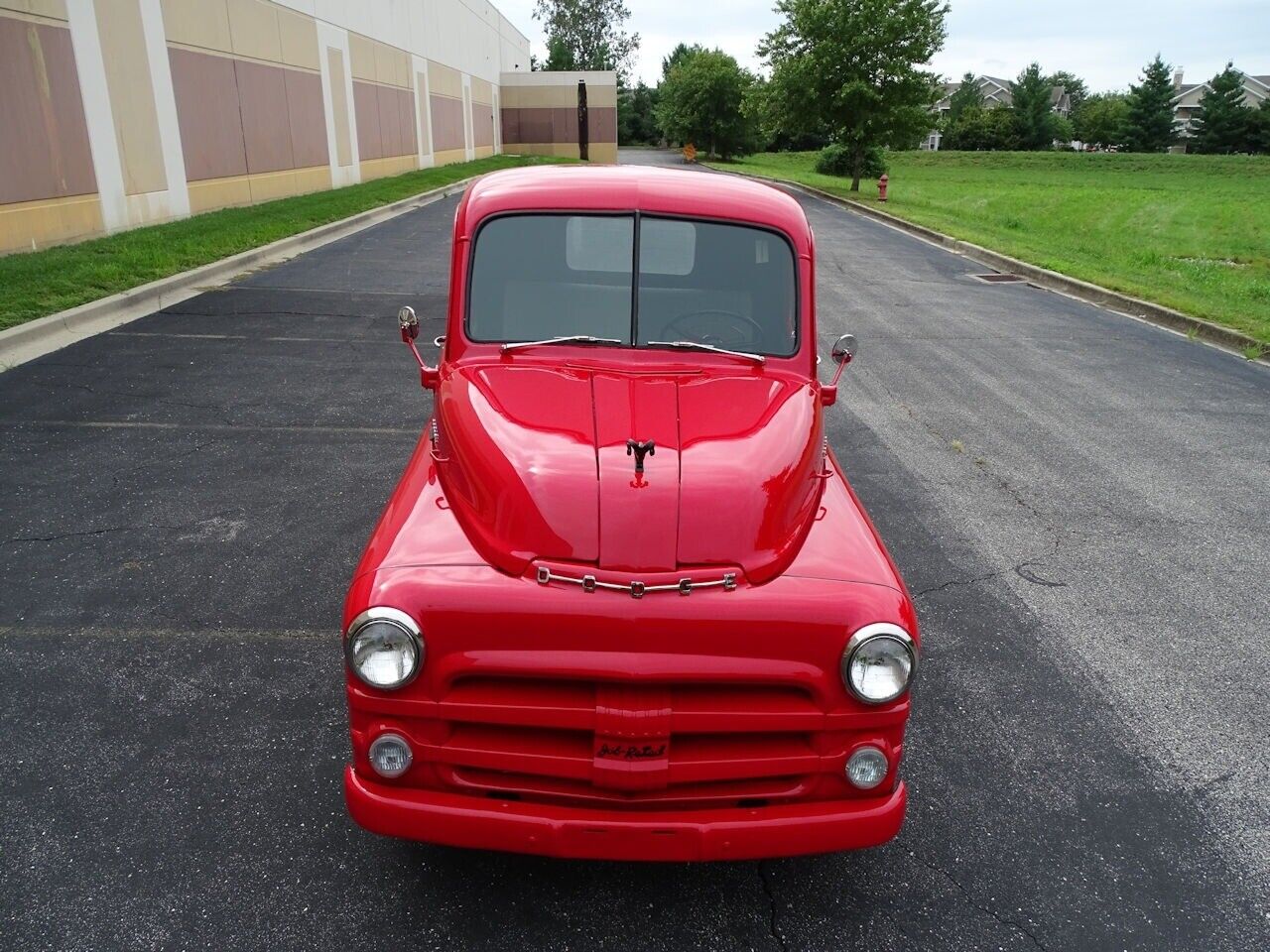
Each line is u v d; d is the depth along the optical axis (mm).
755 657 2422
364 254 14531
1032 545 5547
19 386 7484
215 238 13938
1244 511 6180
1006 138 97125
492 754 2482
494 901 2863
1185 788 3525
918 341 10844
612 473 2670
